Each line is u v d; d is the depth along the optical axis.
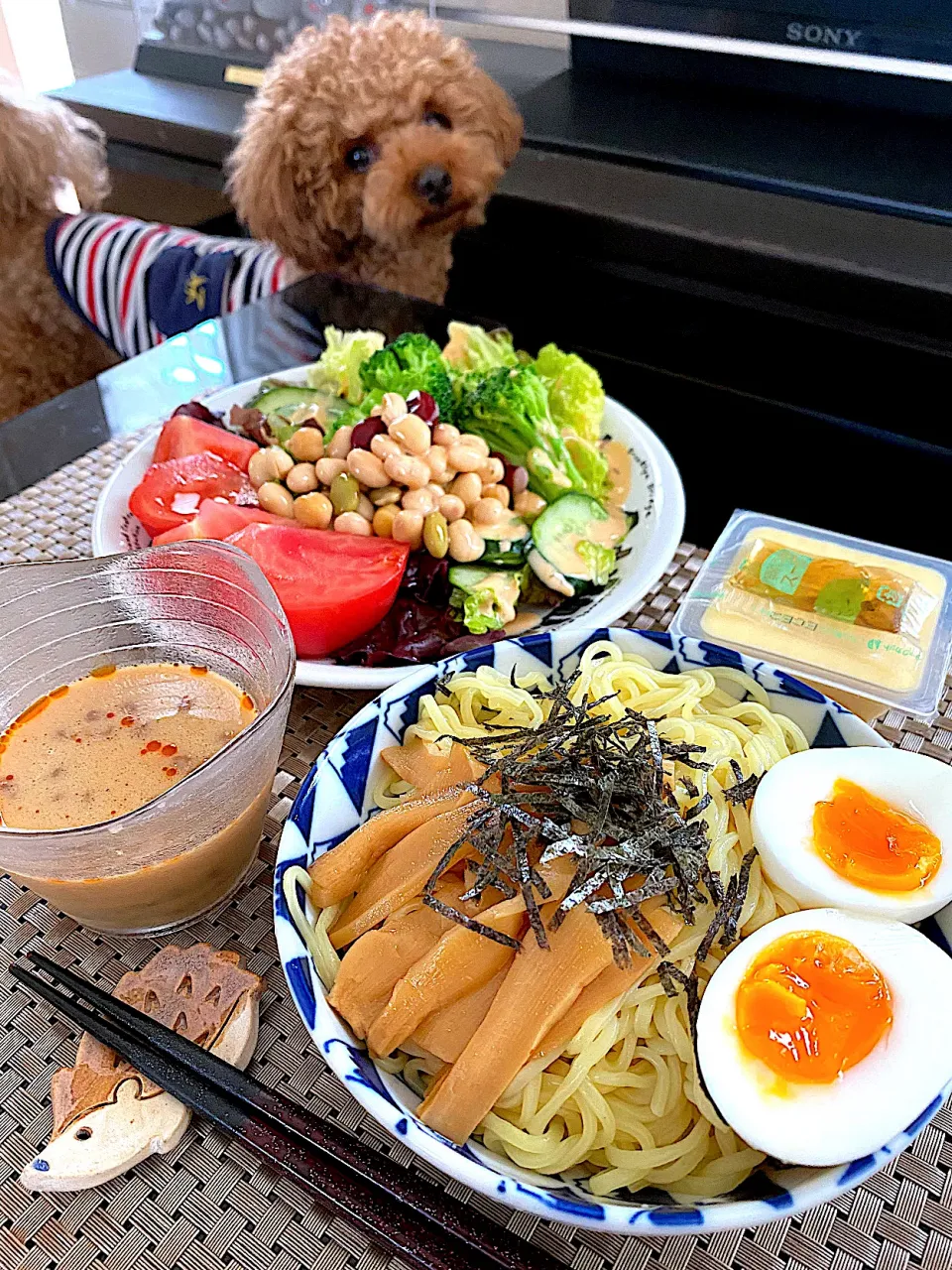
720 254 0.68
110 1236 0.21
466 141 0.59
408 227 0.59
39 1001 0.25
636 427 0.44
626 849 0.22
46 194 0.74
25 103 0.73
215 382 0.50
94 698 0.27
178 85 1.02
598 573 0.37
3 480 0.43
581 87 0.85
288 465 0.38
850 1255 0.20
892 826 0.23
